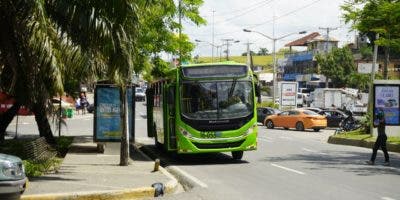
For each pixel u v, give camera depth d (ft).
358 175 51.42
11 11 43.50
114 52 44.29
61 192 37.09
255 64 509.76
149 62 92.38
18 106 72.84
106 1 43.16
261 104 219.00
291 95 186.09
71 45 44.21
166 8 88.58
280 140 103.76
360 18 77.25
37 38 43.60
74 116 188.96
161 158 69.00
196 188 43.42
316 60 310.04
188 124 60.85
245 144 61.67
